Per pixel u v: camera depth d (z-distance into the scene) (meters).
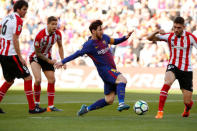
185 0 66.88
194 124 18.48
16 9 23.52
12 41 23.66
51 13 73.06
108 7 71.12
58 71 64.69
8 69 24.06
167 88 21.88
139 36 64.81
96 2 72.31
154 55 63.38
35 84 26.78
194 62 60.44
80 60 66.44
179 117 22.64
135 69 61.50
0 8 74.81
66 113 24.95
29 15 72.19
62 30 70.69
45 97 42.19
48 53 26.77
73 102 34.91
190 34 22.31
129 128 16.78
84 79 63.44
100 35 21.59
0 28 24.17
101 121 19.64
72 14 72.25
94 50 21.64
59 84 64.44
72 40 69.25
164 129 16.52
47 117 21.94
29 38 70.06
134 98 40.09
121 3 70.44
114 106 30.03
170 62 22.75
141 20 67.56
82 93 48.88
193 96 43.03
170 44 22.70
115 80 21.48
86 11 72.00
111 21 69.19
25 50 69.00
